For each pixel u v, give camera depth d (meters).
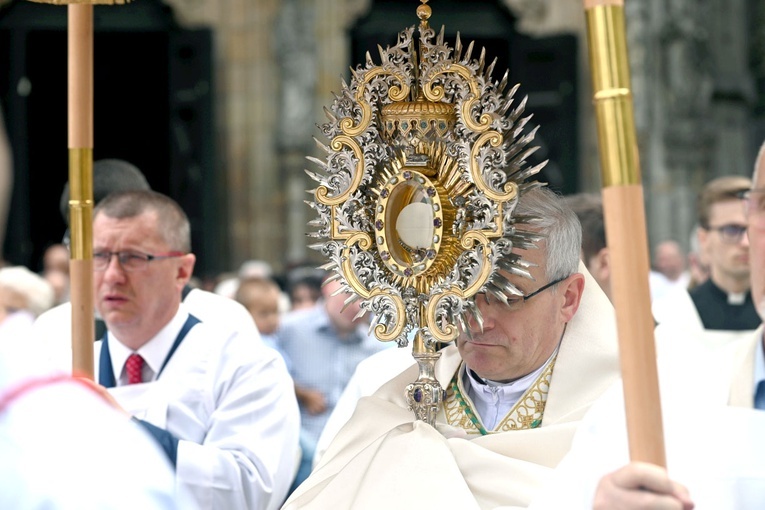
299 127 37.31
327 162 6.51
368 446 6.59
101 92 42.84
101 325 9.96
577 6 38.09
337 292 6.53
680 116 39.75
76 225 7.43
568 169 37.78
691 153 40.03
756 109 43.16
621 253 4.75
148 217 8.76
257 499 8.29
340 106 6.50
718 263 11.90
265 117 37.75
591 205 9.66
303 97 37.34
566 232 6.53
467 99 6.23
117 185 10.59
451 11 38.22
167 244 8.78
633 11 39.16
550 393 6.57
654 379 4.74
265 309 16.45
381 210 6.38
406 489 6.22
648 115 39.34
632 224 4.74
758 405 6.32
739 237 11.71
